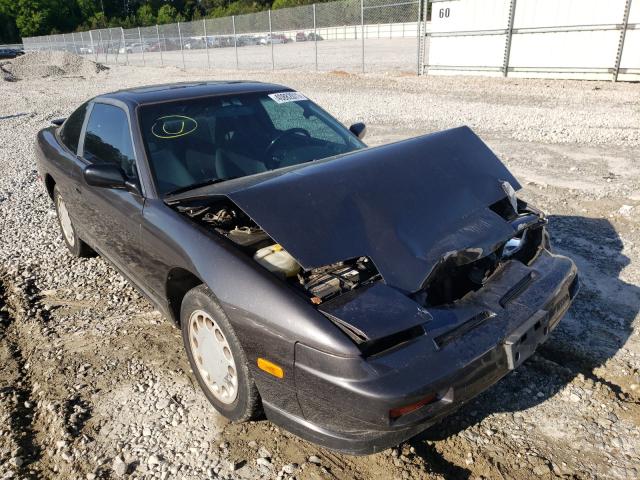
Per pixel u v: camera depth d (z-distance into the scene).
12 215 6.51
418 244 2.58
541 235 3.17
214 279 2.55
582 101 12.22
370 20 23.61
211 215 3.05
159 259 3.04
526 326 2.45
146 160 3.29
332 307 2.28
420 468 2.45
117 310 4.07
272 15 27.03
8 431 2.86
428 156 3.12
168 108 3.62
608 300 3.80
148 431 2.80
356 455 2.24
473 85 15.67
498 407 2.84
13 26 74.56
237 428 2.79
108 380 3.23
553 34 15.73
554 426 2.69
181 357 3.43
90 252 5.01
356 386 2.10
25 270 4.85
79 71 32.34
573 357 3.23
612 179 6.43
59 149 4.64
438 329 2.30
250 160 3.48
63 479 2.54
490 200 3.02
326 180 2.71
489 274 2.73
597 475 2.40
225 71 26.09
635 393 2.92
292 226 2.43
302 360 2.23
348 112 12.11
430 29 18.94
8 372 3.40
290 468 2.50
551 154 7.72
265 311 2.34
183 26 33.25
